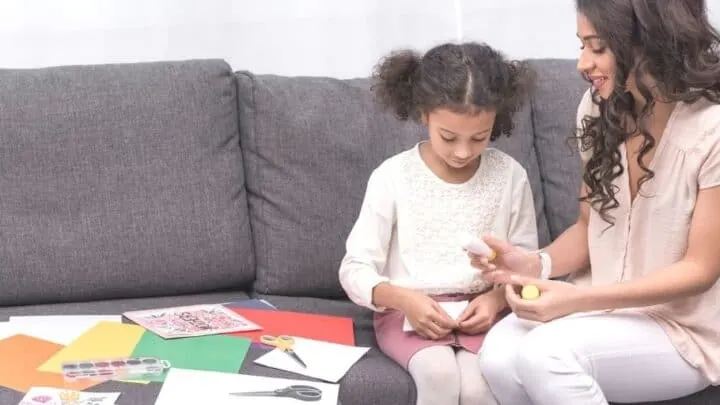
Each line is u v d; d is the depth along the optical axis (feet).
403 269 7.27
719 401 6.67
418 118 7.25
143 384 6.26
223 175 7.93
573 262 7.17
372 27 9.16
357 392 6.51
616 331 6.31
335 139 7.95
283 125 7.95
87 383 6.25
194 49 8.97
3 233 7.53
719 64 6.26
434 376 6.47
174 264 7.79
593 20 6.29
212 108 7.94
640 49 6.25
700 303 6.48
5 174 7.56
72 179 7.66
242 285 8.18
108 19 8.77
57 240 7.60
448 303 7.05
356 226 7.32
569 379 6.05
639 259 6.70
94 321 7.20
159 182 7.79
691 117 6.40
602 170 6.68
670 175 6.45
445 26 9.27
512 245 7.09
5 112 7.59
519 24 9.39
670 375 6.38
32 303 7.68
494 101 6.80
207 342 6.85
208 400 6.07
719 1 9.39
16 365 6.46
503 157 7.46
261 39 9.06
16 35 8.64
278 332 7.13
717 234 6.31
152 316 7.25
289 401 6.12
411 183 7.26
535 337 6.23
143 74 7.91
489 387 6.51
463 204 7.23
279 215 7.94
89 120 7.70
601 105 6.68
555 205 8.21
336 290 8.02
